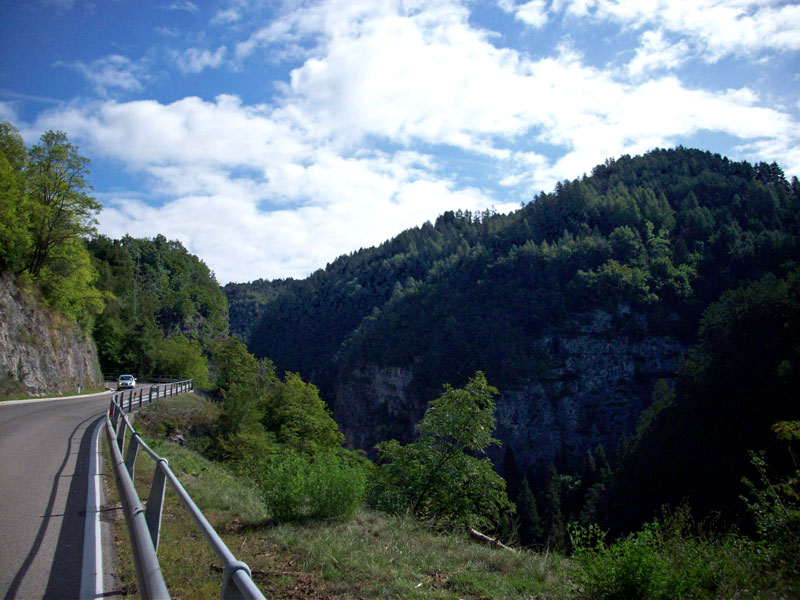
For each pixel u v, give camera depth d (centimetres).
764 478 629
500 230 19950
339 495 744
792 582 480
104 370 7088
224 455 2364
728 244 13212
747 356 4456
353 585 480
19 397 2922
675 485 3722
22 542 527
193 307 12444
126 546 525
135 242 14200
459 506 1221
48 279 3906
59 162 3856
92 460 1060
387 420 13688
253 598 186
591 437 11475
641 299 12362
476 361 11981
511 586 514
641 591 459
